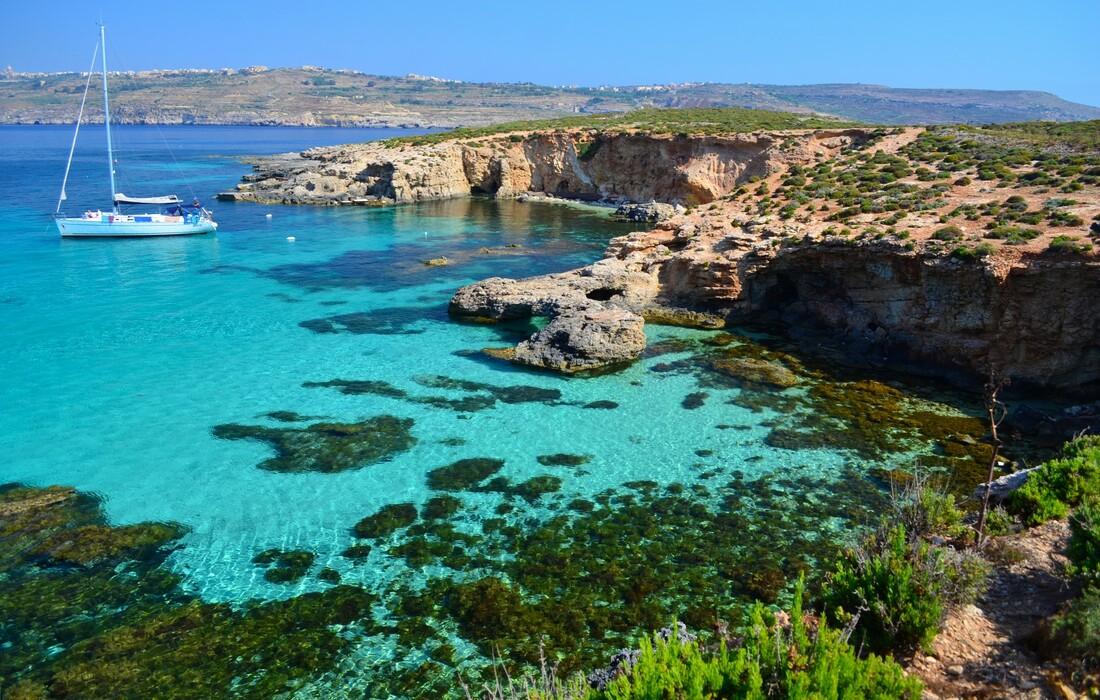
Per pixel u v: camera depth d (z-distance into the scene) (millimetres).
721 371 35156
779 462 25891
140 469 25031
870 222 41969
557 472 25141
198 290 49812
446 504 22922
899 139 68000
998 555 13984
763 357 37125
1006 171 49062
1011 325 32188
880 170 57656
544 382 33719
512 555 20219
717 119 106500
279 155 158625
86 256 59750
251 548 20469
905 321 36438
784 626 11867
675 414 30156
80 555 19922
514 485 24188
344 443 27188
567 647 16453
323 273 55719
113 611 17719
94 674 15641
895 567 11844
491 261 60656
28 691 15117
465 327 42281
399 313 44969
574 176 102688
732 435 28156
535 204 98375
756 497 23406
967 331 33656
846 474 24938
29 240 65125
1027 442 27156
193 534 21125
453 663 15992
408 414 29922
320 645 16578
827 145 73938
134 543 20578
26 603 17953
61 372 34156
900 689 8797
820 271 40969
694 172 84625
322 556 20125
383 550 20422
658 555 20203
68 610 17719
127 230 67562
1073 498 16109
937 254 34312
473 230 76875
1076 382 31281
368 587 18750
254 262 59281
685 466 25641
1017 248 32375
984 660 10719
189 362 35750
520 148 106062
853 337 38219
